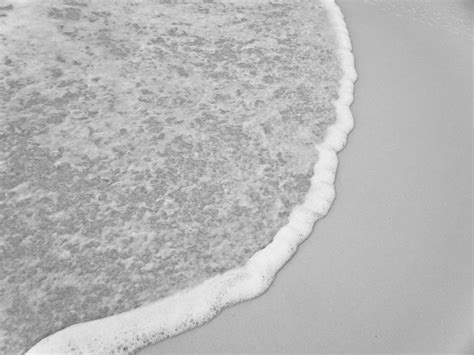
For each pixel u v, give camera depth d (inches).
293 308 173.8
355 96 271.3
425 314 175.8
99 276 175.6
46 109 227.8
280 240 196.7
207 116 243.0
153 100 245.1
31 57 248.8
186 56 276.1
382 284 184.1
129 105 239.8
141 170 212.7
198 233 194.7
